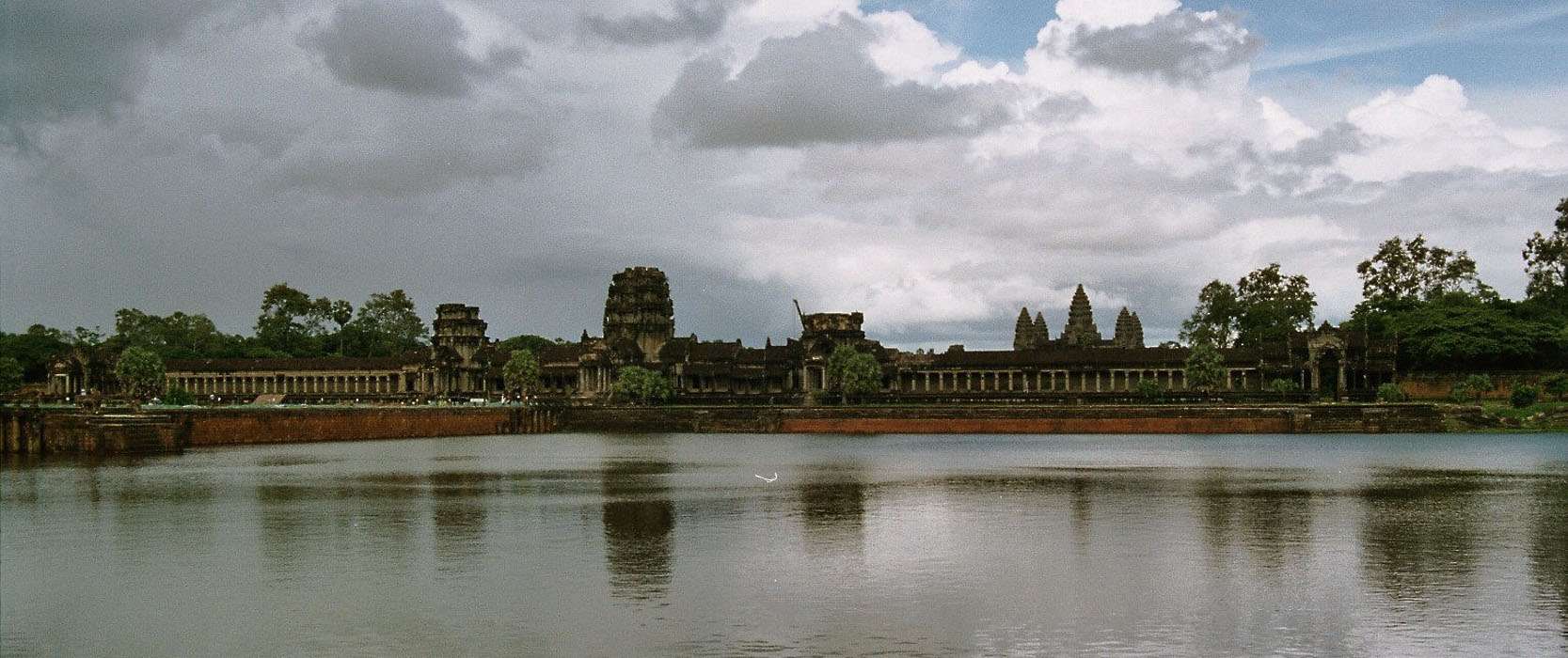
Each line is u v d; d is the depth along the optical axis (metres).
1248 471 141.50
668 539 91.12
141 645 63.81
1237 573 77.62
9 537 92.94
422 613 68.75
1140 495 116.19
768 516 102.88
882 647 62.12
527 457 171.38
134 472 142.38
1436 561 81.31
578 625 66.12
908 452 180.12
